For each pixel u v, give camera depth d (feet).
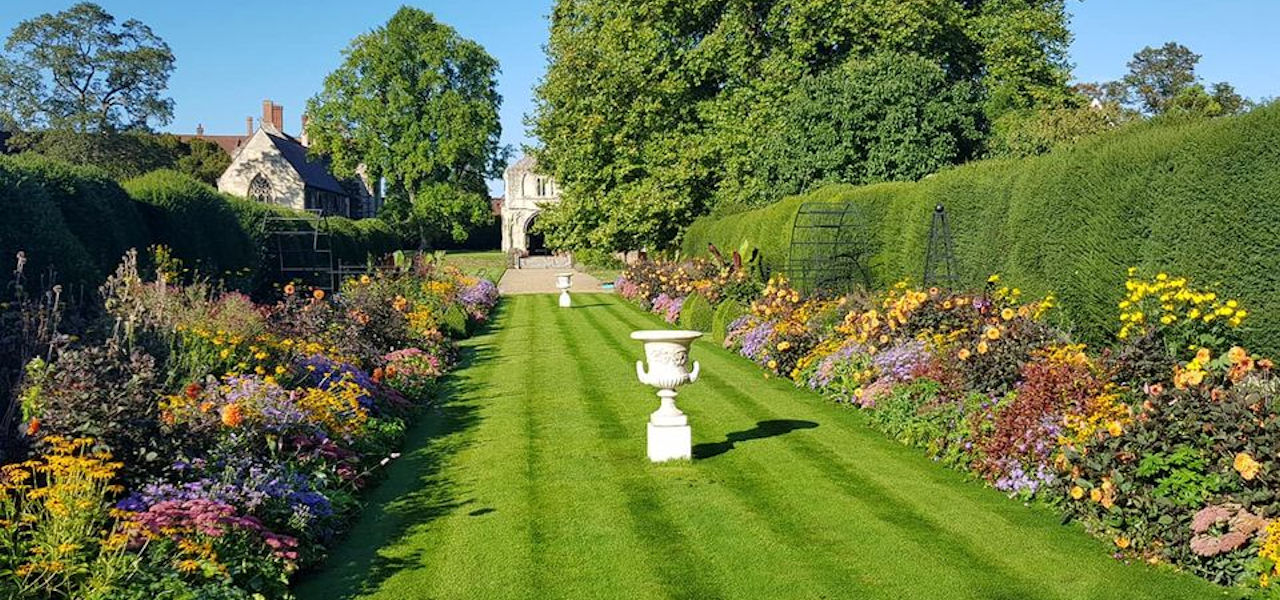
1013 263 37.19
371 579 17.65
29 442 17.65
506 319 71.72
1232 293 25.80
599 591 16.97
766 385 38.45
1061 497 20.04
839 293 50.78
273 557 16.71
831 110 76.43
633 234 96.17
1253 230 25.16
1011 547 18.44
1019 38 86.99
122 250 44.75
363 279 53.78
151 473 18.21
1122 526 17.84
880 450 26.66
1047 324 29.60
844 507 21.42
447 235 224.33
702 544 19.27
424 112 160.66
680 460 25.89
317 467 21.50
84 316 33.22
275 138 198.59
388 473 25.30
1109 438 18.40
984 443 23.27
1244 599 15.26
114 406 18.17
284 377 27.40
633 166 93.71
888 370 30.66
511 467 25.62
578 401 35.50
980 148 79.15
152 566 14.98
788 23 84.69
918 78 75.92
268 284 68.64
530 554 18.86
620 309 79.87
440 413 33.73
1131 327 26.04
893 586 16.83
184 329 26.32
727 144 87.45
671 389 26.22
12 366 22.94
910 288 45.60
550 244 104.47
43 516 15.38
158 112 150.71
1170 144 28.09
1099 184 31.27
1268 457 15.99
